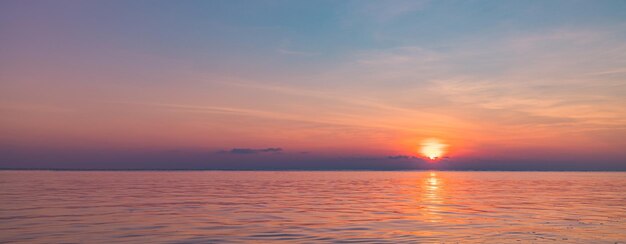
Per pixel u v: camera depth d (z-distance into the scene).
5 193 59.84
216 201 48.94
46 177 141.50
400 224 30.67
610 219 33.38
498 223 31.19
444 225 30.20
